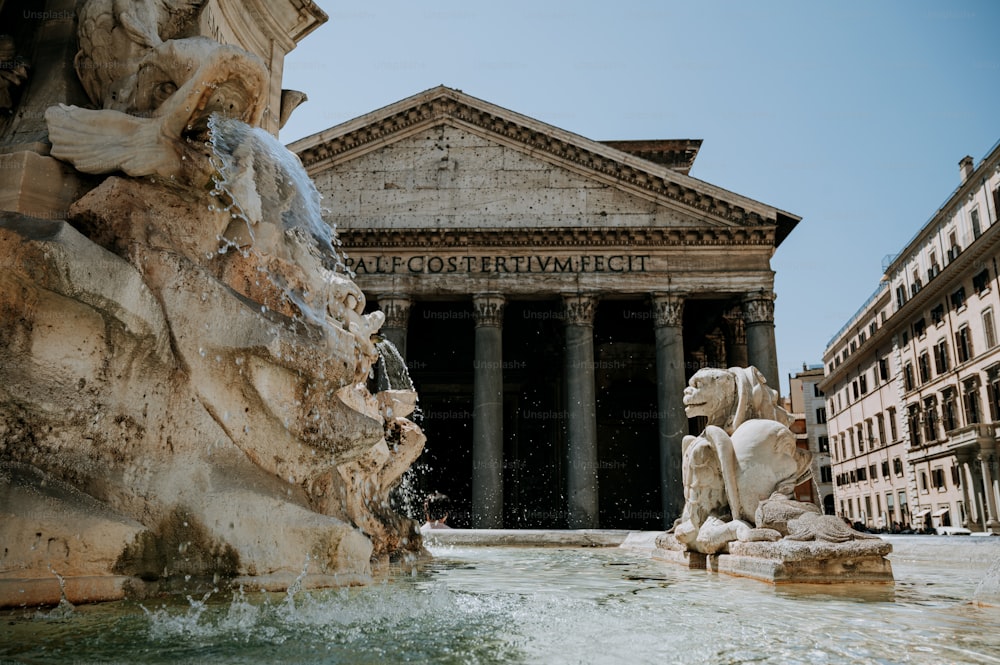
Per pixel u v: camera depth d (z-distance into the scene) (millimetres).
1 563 2621
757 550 4887
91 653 2166
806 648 2473
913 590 4250
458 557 8062
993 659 2332
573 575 5379
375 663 2156
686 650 2420
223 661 2119
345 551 3705
